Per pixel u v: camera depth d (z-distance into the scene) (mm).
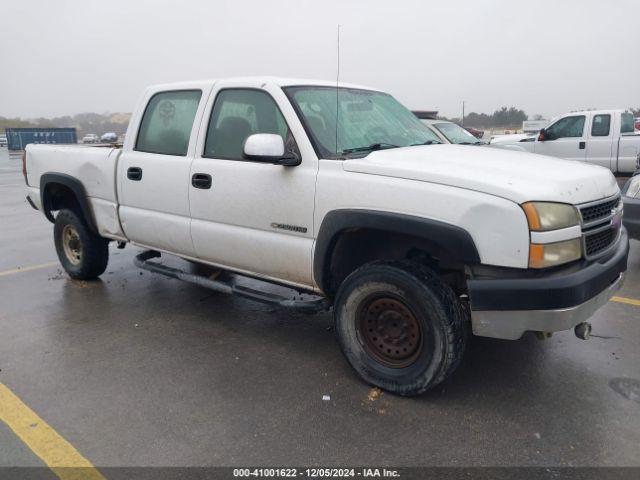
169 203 4363
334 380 3551
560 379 3488
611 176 3512
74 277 5746
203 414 3158
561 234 2812
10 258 6992
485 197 2840
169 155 4398
